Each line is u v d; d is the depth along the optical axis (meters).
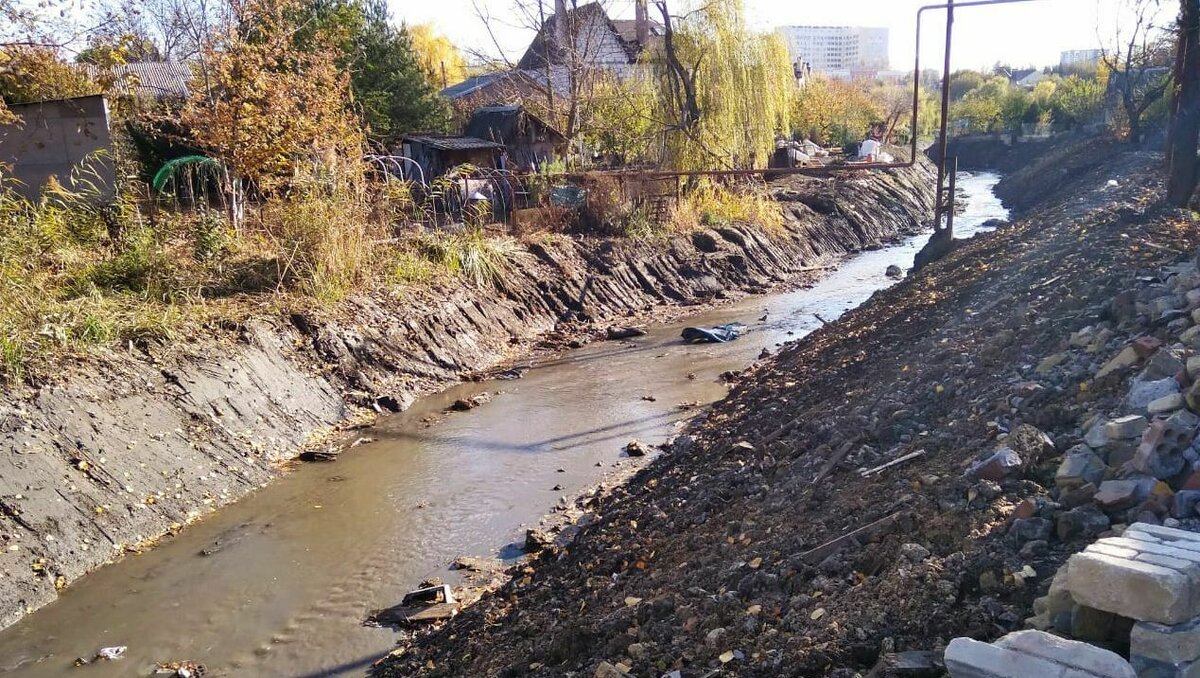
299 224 14.74
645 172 22.59
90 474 8.66
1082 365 6.05
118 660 6.65
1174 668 2.71
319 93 16.86
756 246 24.78
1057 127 56.84
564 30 31.27
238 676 6.40
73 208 14.77
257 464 10.34
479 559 8.09
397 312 14.90
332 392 12.59
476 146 24.11
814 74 72.12
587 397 13.29
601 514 8.55
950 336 9.06
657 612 5.18
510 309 17.56
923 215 37.62
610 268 20.44
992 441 5.37
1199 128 11.15
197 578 7.88
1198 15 10.95
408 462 10.72
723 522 6.52
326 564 8.11
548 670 5.18
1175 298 6.18
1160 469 4.12
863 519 5.10
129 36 16.25
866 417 7.19
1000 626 3.54
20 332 9.65
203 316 11.98
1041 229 15.09
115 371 10.02
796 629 4.20
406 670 6.22
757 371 13.57
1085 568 2.97
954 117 68.94
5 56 14.84
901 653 3.54
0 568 7.39
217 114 15.74
